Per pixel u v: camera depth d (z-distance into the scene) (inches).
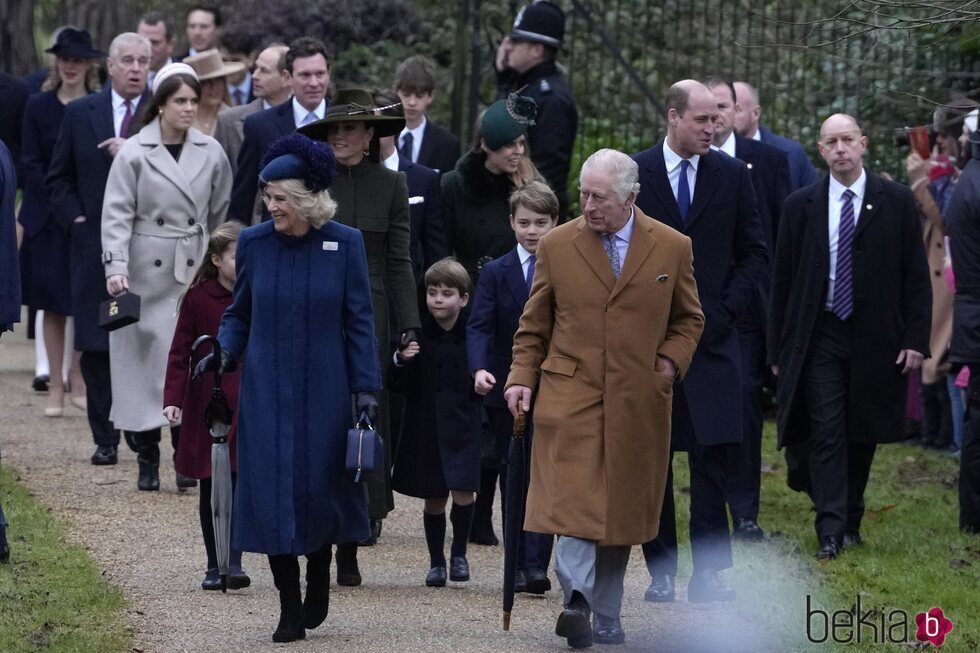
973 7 1275.8
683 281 975.0
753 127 1541.6
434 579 1134.4
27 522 1246.3
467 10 2026.3
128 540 1223.5
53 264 1695.4
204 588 1087.6
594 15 2042.3
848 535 1311.5
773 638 1007.0
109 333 1449.3
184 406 1115.3
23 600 1015.0
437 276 1156.5
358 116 1155.9
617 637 986.7
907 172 1827.0
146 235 1440.7
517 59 1569.9
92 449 1581.0
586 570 952.9
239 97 2107.5
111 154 1524.4
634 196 970.1
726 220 1126.4
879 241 1277.1
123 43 1545.3
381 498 1211.9
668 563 1108.5
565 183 1552.7
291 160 957.8
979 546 1284.4
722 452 1117.7
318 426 958.4
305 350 962.1
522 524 1118.4
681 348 972.6
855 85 1861.5
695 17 1969.7
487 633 1001.5
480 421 1162.6
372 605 1070.4
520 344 986.1
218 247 1143.6
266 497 945.5
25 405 1801.2
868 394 1277.1
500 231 1272.1
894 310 1280.8
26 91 1937.7
